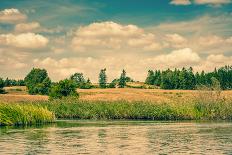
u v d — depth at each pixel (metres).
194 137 49.84
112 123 76.56
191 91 195.75
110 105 96.56
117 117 94.62
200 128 64.06
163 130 60.12
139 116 93.94
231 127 66.50
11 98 156.25
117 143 43.69
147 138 48.69
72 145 41.72
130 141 45.59
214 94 102.50
